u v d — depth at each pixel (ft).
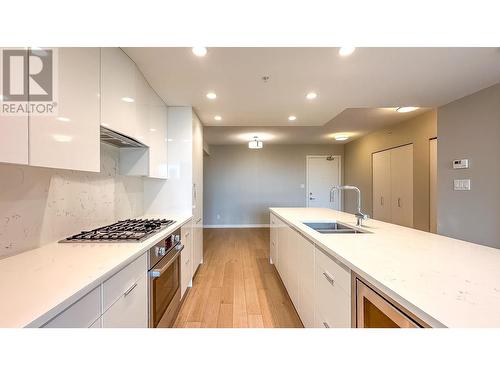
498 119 8.34
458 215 9.77
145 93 7.48
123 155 7.84
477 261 3.76
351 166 22.71
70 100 3.97
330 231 7.73
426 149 13.56
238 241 18.37
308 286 6.18
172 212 10.30
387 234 5.81
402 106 10.34
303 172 24.34
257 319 7.59
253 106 10.37
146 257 4.98
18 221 4.26
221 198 24.26
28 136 3.22
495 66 6.95
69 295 2.68
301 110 10.91
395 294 2.69
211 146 24.20
